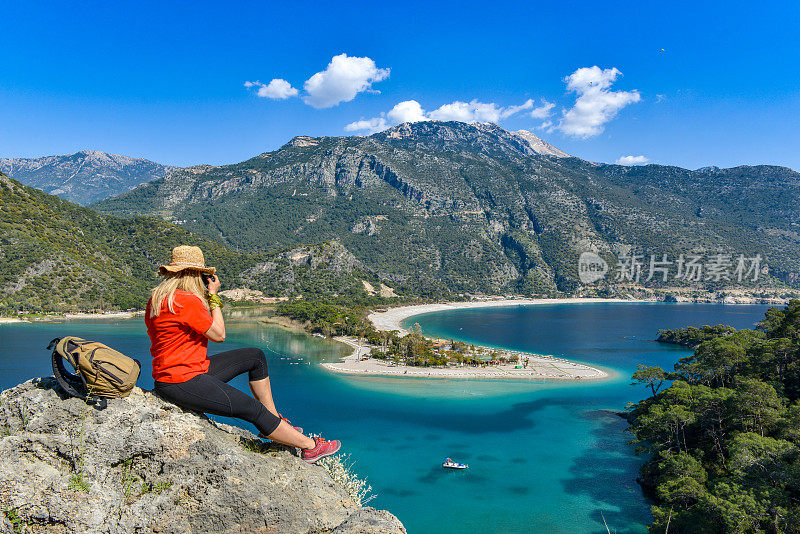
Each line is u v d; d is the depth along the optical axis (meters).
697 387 65.44
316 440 6.91
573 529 49.84
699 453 54.50
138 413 5.52
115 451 5.38
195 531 5.44
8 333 154.88
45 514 4.98
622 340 193.38
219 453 5.66
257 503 5.64
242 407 5.89
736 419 54.97
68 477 5.18
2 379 97.56
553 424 85.56
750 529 37.22
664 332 191.62
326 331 180.38
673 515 42.34
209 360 6.22
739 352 70.38
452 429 82.00
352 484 8.02
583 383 118.12
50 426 5.27
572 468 65.75
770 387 54.09
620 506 54.84
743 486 40.53
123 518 5.21
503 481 61.28
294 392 104.38
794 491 39.94
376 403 97.19
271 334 182.88
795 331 79.75
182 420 5.69
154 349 5.71
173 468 5.52
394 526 6.05
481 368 134.12
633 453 71.69
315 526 6.00
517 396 104.88
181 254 5.80
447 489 58.78
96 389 5.34
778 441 44.44
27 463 5.14
